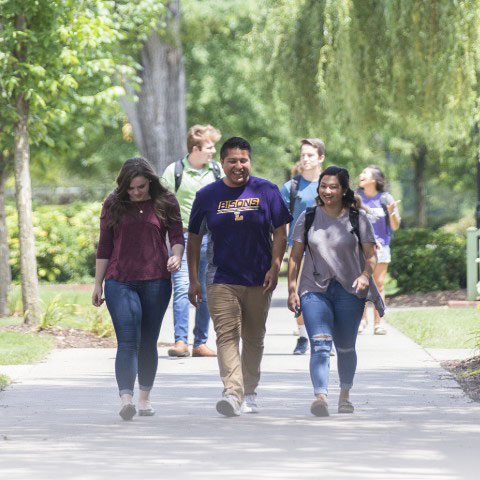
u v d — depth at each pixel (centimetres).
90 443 2466
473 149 7456
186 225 4353
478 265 6550
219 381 3659
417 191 16025
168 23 9250
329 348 2925
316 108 7288
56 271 9169
